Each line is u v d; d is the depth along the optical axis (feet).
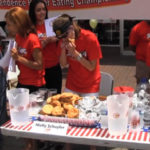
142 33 15.30
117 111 7.22
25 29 10.49
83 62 10.05
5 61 11.41
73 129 7.82
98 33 35.27
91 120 7.81
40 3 12.30
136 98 8.65
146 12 13.14
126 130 7.43
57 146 12.69
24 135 7.80
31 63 10.61
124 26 32.17
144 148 6.97
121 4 13.29
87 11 13.74
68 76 11.11
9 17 10.34
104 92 11.73
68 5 13.82
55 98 8.79
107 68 27.09
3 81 11.05
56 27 9.41
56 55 13.19
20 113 8.05
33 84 11.07
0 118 10.90
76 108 8.41
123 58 30.89
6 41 12.78
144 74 15.43
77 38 10.12
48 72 13.35
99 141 7.23
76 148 12.92
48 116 8.09
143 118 7.86
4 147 13.20
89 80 10.68
